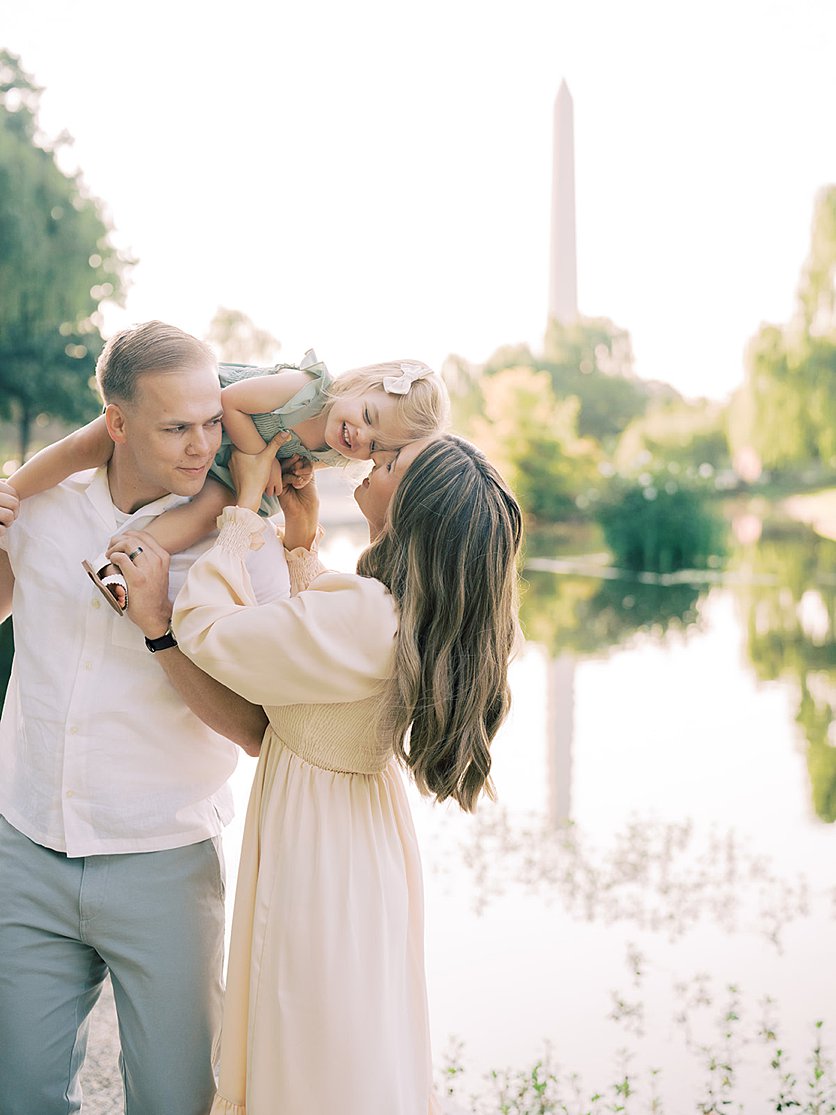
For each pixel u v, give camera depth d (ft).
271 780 5.70
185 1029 5.88
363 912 5.44
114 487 5.92
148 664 5.77
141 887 5.74
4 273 42.88
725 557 51.93
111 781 5.71
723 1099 10.34
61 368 43.39
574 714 26.61
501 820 19.16
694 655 33.83
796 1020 12.08
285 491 6.34
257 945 5.51
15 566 5.98
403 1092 5.55
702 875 16.66
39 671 5.79
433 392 5.95
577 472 59.77
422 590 5.44
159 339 5.48
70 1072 5.99
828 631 37.52
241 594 5.54
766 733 25.02
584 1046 11.46
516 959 13.73
